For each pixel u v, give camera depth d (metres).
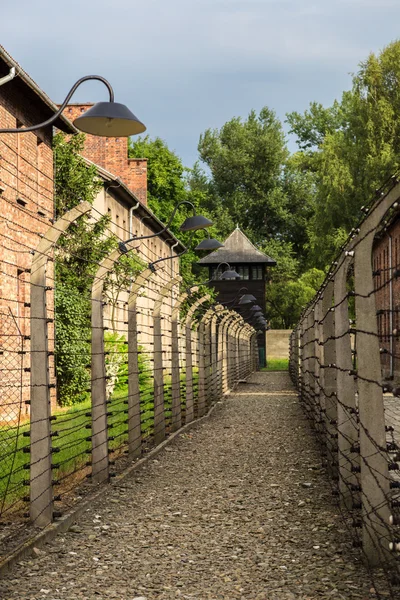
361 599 5.52
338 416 8.67
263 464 12.40
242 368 41.31
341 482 8.62
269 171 80.75
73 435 14.27
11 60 15.88
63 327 22.02
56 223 8.13
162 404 15.05
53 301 19.56
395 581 5.69
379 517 6.25
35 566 6.52
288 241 81.00
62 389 22.00
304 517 8.38
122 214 32.62
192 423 18.48
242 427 18.20
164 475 11.38
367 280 6.47
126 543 7.34
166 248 47.84
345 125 75.56
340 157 53.34
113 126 7.87
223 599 5.65
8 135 17.39
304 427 17.91
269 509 8.87
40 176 20.08
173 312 17.45
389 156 48.88
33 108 19.38
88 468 11.25
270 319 78.38
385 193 6.10
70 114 35.03
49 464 7.88
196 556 6.86
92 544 7.30
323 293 10.73
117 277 24.39
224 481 10.84
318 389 13.95
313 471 11.59
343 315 8.54
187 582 6.09
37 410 7.98
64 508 8.53
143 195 42.53
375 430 6.33
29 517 7.80
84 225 23.88
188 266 65.75
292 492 9.91
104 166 42.47
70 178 26.31
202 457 13.28
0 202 16.94
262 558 6.75
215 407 23.61
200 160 82.88
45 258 8.21
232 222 78.25
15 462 11.04
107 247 25.14
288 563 6.56
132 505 9.16
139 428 12.80
